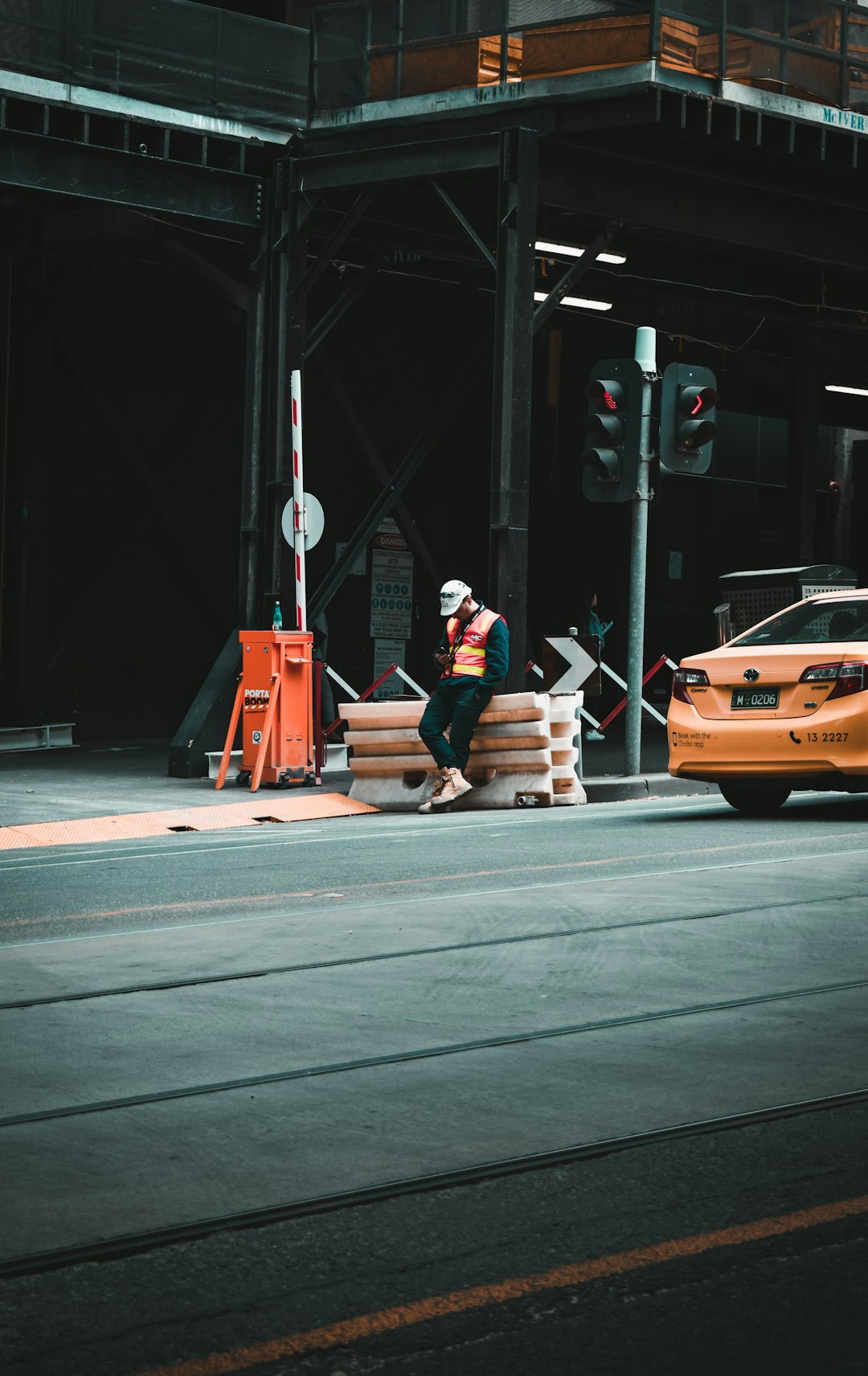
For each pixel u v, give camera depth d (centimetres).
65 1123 583
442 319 2730
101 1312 425
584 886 1059
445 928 927
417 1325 416
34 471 2259
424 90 1869
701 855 1195
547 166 1884
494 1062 660
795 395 2658
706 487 3078
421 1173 530
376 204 2108
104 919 971
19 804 1644
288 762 1780
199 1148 555
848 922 934
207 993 775
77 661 2361
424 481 2738
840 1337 410
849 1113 597
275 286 1978
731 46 1817
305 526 1794
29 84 1831
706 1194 509
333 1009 744
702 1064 657
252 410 1980
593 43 1758
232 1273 449
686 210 2017
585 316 2683
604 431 1752
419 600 2720
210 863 1212
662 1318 420
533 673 2716
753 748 1377
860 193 2100
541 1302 429
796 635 1443
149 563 2430
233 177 1967
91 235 2214
